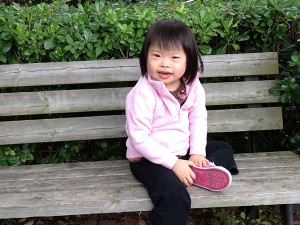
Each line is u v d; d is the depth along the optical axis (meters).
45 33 2.50
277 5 2.49
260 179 2.10
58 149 2.79
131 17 2.53
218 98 2.58
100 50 2.54
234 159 2.42
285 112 2.81
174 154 2.18
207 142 2.40
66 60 2.58
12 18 2.48
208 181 1.97
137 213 2.73
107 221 2.65
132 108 2.11
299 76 2.60
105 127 2.58
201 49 2.55
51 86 2.72
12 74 2.50
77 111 2.55
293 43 2.64
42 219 2.67
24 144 2.67
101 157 2.82
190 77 2.17
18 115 2.65
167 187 1.89
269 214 2.67
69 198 1.97
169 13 2.62
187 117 2.26
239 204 1.93
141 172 2.10
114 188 2.07
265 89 2.58
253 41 2.68
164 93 2.11
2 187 2.15
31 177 2.29
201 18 2.51
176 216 1.86
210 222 2.59
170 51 2.04
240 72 2.57
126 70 2.53
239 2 2.67
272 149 2.91
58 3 2.92
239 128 2.60
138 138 2.07
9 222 2.63
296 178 2.09
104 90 2.54
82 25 2.53
